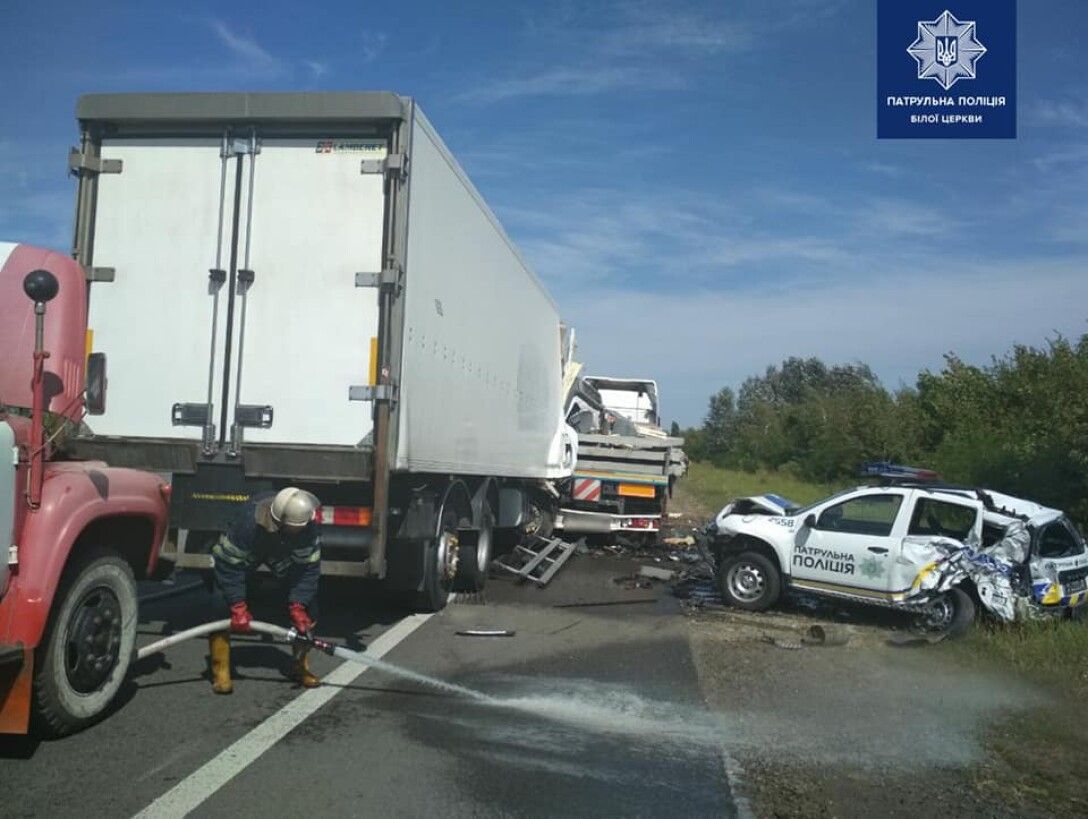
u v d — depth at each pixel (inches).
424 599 373.4
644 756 220.8
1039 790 211.6
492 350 426.3
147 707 237.0
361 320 292.5
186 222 300.4
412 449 310.0
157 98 295.0
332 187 296.5
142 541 242.2
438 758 211.5
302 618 257.6
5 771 191.3
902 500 391.9
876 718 261.1
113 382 298.8
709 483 1508.4
